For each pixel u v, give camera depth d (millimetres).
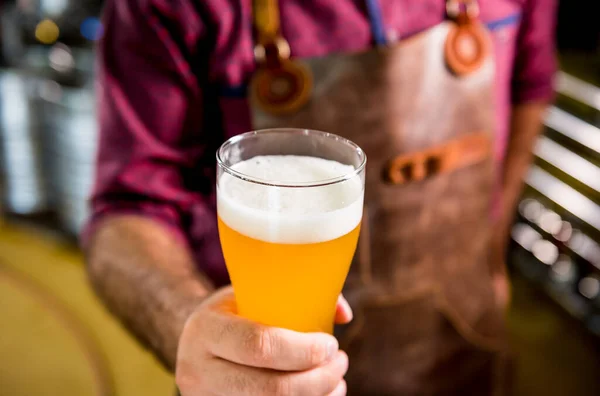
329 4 699
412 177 737
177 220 707
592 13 1571
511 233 1735
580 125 1490
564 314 1593
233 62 696
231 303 515
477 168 770
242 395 471
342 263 476
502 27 770
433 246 774
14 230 1999
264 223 450
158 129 698
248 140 507
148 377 1462
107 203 690
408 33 729
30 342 1550
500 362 868
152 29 676
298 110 703
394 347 792
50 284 1777
